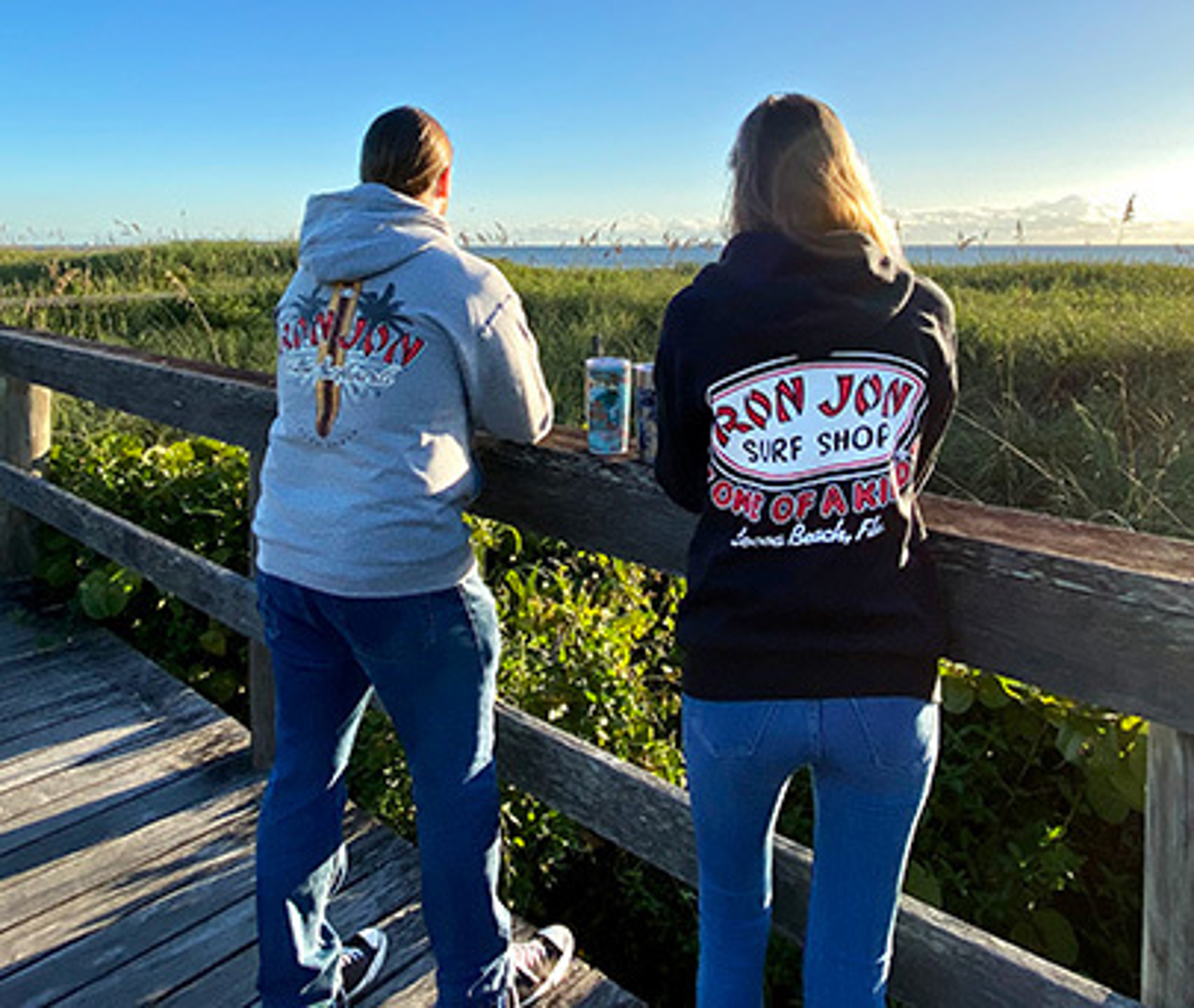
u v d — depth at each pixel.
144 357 3.41
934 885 2.78
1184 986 1.36
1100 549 1.40
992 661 1.45
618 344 9.23
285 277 15.13
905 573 1.37
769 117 1.39
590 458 1.94
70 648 3.84
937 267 15.34
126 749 3.12
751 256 1.37
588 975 2.21
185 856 2.58
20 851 2.59
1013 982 1.52
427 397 1.70
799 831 3.12
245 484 4.55
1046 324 8.28
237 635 4.23
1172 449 5.59
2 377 4.25
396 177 1.76
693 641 1.39
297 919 1.89
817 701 1.33
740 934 1.52
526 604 3.50
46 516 3.99
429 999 2.12
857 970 1.43
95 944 2.27
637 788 2.00
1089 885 2.98
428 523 1.71
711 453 1.40
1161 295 11.87
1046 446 6.09
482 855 1.87
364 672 1.92
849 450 1.33
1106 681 1.34
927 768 1.36
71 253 19.30
